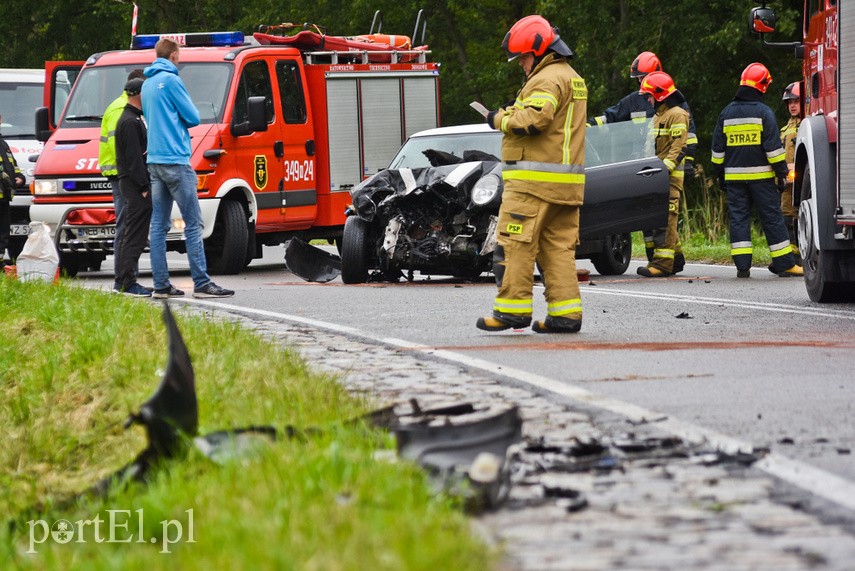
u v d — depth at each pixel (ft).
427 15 344.28
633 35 265.13
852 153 87.10
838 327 79.51
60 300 93.56
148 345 71.87
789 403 51.60
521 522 34.04
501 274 79.46
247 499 35.19
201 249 109.40
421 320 87.35
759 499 35.94
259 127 138.82
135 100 109.81
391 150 166.50
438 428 39.47
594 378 59.31
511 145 76.64
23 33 377.50
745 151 123.85
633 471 39.68
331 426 43.65
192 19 365.81
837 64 88.89
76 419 62.18
